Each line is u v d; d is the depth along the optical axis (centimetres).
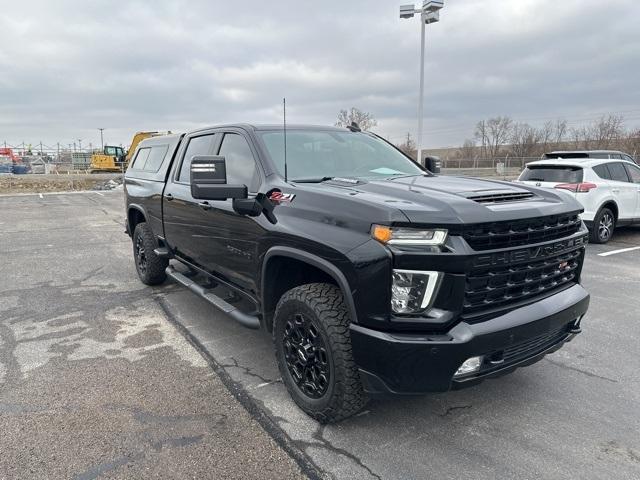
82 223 1273
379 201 261
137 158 641
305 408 298
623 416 304
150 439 277
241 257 354
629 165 973
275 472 249
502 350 254
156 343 423
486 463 256
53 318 490
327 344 270
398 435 282
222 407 313
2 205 1797
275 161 354
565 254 301
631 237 1002
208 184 317
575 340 429
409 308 241
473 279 245
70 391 335
